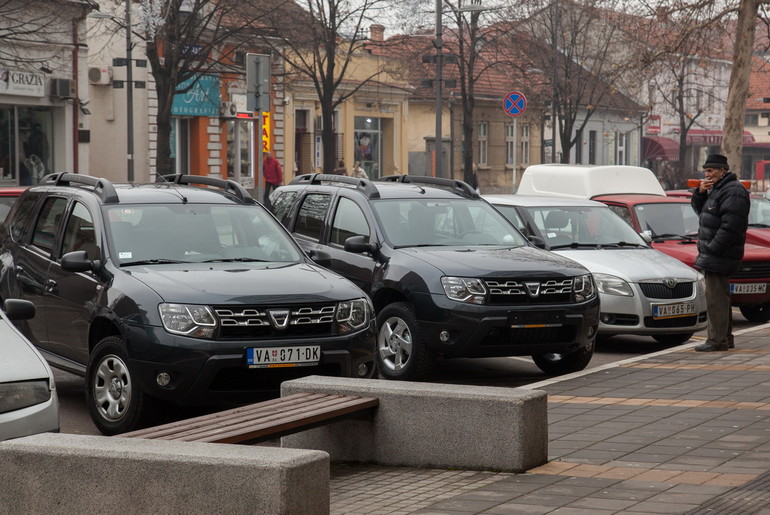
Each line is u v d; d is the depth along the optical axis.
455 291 13.04
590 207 18.02
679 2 31.59
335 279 11.35
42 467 6.65
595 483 7.84
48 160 40.69
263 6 42.62
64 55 40.72
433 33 52.94
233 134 54.34
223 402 10.36
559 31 60.81
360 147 63.31
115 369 10.60
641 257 16.69
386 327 13.61
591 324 13.59
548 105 63.47
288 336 10.49
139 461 6.42
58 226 12.33
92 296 11.14
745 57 30.20
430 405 8.65
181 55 39.53
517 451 8.29
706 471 8.09
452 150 62.38
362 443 8.98
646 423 9.97
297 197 15.78
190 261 11.49
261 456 6.31
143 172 48.62
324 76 45.47
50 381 8.41
